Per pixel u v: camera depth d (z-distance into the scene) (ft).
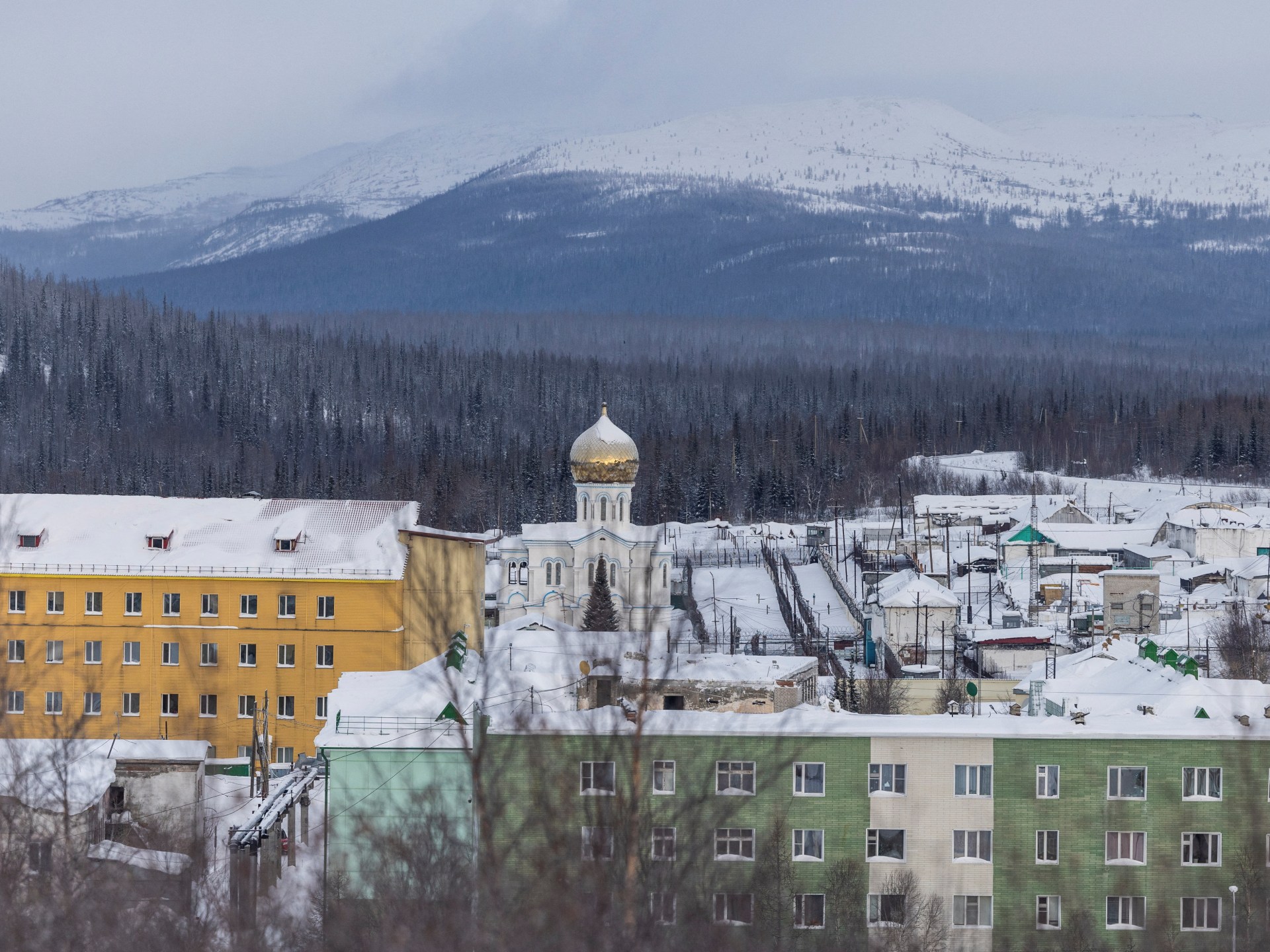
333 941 627.87
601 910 567.18
